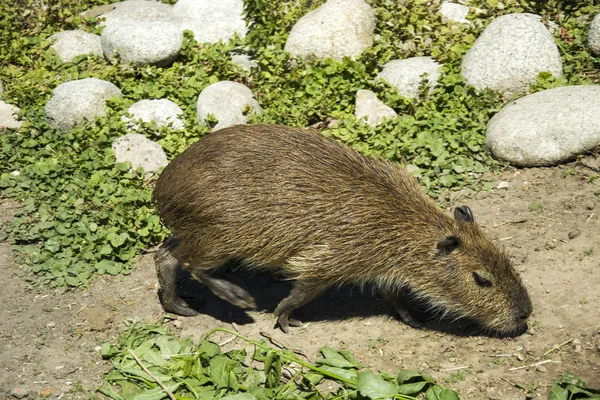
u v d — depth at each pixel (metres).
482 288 5.51
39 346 5.64
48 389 5.24
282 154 5.52
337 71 8.73
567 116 7.35
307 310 6.09
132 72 9.16
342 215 5.43
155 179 7.62
